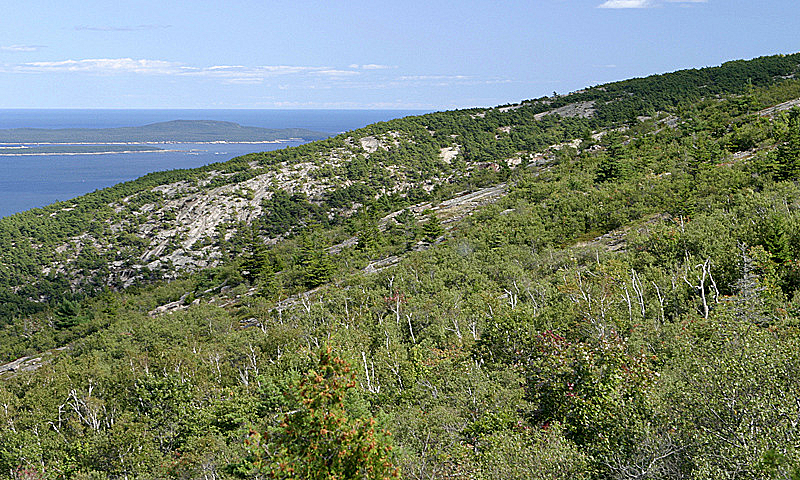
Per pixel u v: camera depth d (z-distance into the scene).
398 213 168.50
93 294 181.75
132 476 41.25
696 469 18.20
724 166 93.75
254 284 132.38
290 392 19.77
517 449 21.50
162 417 48.31
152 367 64.19
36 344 126.38
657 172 111.06
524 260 75.50
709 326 31.34
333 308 75.62
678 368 25.12
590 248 74.88
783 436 17.03
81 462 44.72
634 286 47.50
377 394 37.88
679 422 19.81
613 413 22.78
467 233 106.00
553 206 100.50
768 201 63.00
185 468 38.69
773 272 43.53
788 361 19.77
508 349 41.50
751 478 16.33
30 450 47.22
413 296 69.00
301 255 134.75
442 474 22.88
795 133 91.75
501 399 29.75
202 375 59.25
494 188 164.62
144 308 141.62
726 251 49.38
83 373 65.44
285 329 68.44
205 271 170.38
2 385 79.12
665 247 59.69
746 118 130.12
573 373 26.66
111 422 52.44
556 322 42.56
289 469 17.59
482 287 66.88
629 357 28.11
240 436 40.62
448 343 50.19
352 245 139.50
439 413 28.72
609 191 98.75
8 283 183.88
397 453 19.61
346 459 17.81
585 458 20.27
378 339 56.69
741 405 18.66
